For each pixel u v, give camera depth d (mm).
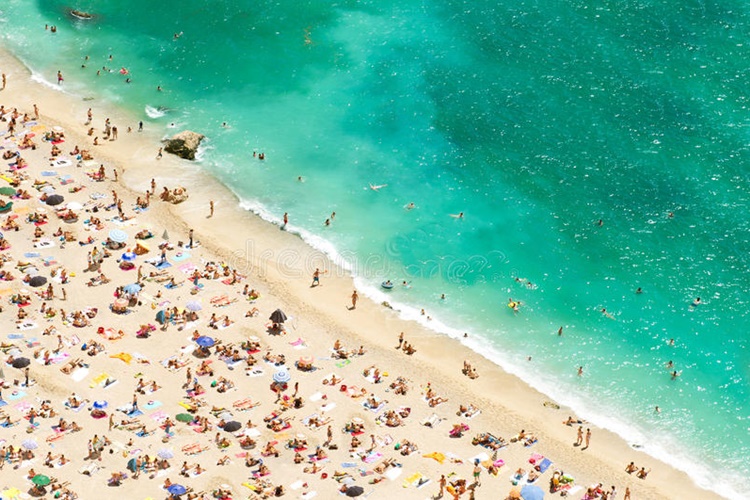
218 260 92688
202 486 71250
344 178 104062
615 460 78125
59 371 79250
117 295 86750
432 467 74562
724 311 89688
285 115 111750
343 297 91062
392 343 86750
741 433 81125
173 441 74500
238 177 103812
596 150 104875
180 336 83688
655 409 82750
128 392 78125
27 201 95375
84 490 70062
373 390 81188
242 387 79812
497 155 105250
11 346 80688
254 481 71938
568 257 95062
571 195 100688
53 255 90125
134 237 93625
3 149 101875
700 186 100500
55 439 73688
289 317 87375
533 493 71625
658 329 88688
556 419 81312
